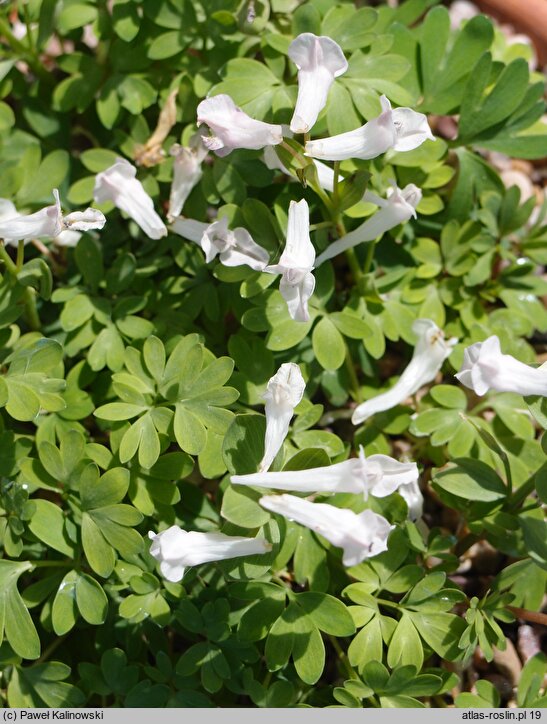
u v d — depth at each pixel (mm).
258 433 253
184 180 280
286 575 273
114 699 273
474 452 281
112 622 268
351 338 290
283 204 277
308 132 257
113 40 295
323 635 286
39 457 263
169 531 246
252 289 270
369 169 279
